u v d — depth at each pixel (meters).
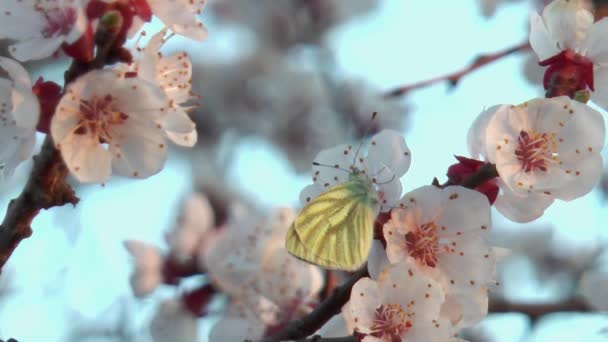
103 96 0.54
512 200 0.58
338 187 0.58
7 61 0.53
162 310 0.71
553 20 0.59
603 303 0.72
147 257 0.71
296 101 0.99
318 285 0.67
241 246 0.68
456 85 0.71
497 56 0.71
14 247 0.55
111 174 0.55
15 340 0.56
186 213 0.72
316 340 0.56
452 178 0.58
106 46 0.54
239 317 0.66
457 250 0.57
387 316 0.56
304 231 0.59
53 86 0.54
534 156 0.57
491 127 0.57
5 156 0.54
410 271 0.56
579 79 0.58
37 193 0.54
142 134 0.55
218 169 0.92
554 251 0.90
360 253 0.57
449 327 0.56
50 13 0.54
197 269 0.71
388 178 0.58
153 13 0.55
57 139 0.54
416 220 0.57
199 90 0.99
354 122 0.96
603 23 0.58
